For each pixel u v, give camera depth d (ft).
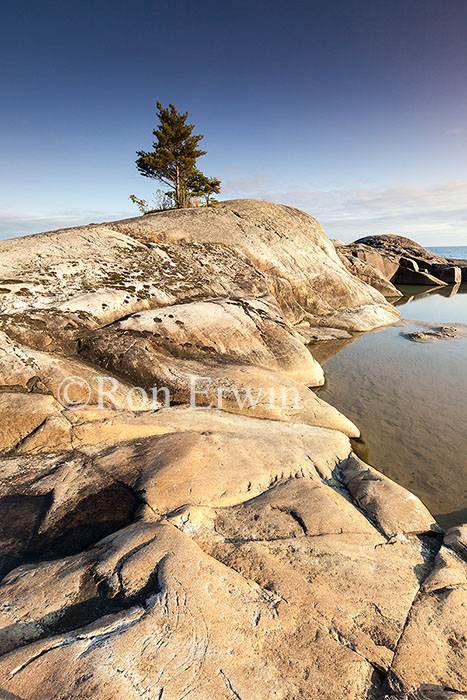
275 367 33.63
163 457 17.88
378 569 12.82
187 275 42.14
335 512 15.33
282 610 10.67
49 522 14.51
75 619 10.10
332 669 9.25
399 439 26.63
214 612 10.12
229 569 11.83
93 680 8.11
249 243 58.08
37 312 27.63
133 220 57.11
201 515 14.79
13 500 15.60
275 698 8.44
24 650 8.73
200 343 31.09
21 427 19.24
